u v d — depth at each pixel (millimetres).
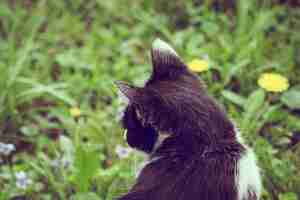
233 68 5328
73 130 5043
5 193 4441
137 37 6238
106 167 4891
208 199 3408
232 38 6023
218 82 5488
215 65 5383
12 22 6289
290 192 4461
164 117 3465
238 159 3494
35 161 4863
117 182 4504
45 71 5711
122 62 5742
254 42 5645
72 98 5484
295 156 4773
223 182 3420
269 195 4523
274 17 6348
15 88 5340
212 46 5805
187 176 3461
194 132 3480
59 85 5398
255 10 6250
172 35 6254
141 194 3529
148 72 5473
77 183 4383
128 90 3527
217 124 3543
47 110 5512
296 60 5809
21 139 5203
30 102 5488
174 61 3816
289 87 5434
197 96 3566
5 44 6031
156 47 3869
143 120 3598
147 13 6449
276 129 4961
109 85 5535
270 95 5137
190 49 5711
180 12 6582
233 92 5418
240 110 5152
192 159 3486
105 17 6496
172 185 3473
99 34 6188
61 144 4695
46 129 5324
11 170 4645
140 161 4480
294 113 5301
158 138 3629
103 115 5254
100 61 5934
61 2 6594
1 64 5441
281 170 4590
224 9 6586
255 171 3572
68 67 5770
